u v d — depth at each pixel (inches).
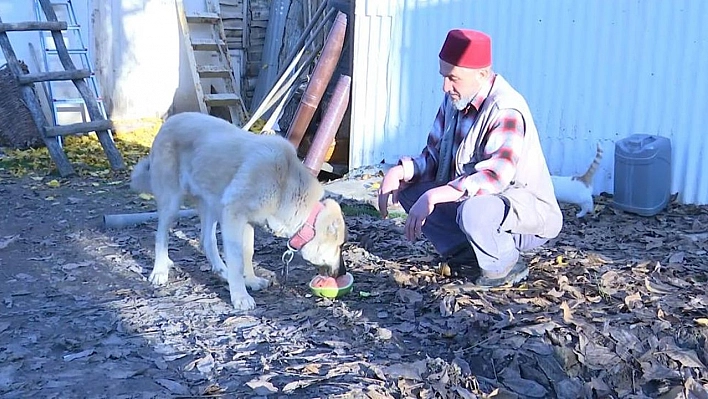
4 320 157.2
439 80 288.5
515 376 124.8
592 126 275.4
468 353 132.3
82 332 149.6
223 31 418.6
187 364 132.3
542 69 276.5
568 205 257.3
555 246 205.8
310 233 162.1
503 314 145.6
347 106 303.6
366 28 289.3
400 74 290.4
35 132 347.9
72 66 335.9
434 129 168.2
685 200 265.3
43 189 290.4
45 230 236.1
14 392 121.4
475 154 154.7
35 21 345.1
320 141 291.6
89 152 348.5
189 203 258.4
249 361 132.6
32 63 370.0
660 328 139.3
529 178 154.9
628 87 269.0
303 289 173.6
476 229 152.3
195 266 195.5
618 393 122.8
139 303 166.9
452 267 175.3
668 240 215.2
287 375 125.0
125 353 137.5
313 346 139.7
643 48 264.8
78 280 187.0
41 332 149.6
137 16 391.2
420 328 145.6
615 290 162.4
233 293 161.8
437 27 284.2
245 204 159.0
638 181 246.4
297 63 353.7
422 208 146.8
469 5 279.1
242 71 448.8
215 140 167.8
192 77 407.2
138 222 241.9
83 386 123.5
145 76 398.6
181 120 180.2
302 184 162.1
